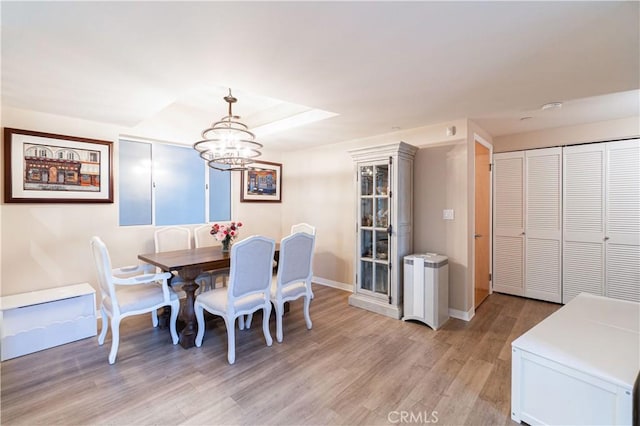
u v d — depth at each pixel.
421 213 3.58
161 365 2.33
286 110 3.68
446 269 3.22
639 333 1.87
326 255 4.65
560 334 1.86
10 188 2.76
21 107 2.77
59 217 3.05
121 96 2.49
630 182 3.26
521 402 1.72
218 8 1.36
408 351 2.56
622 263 3.32
